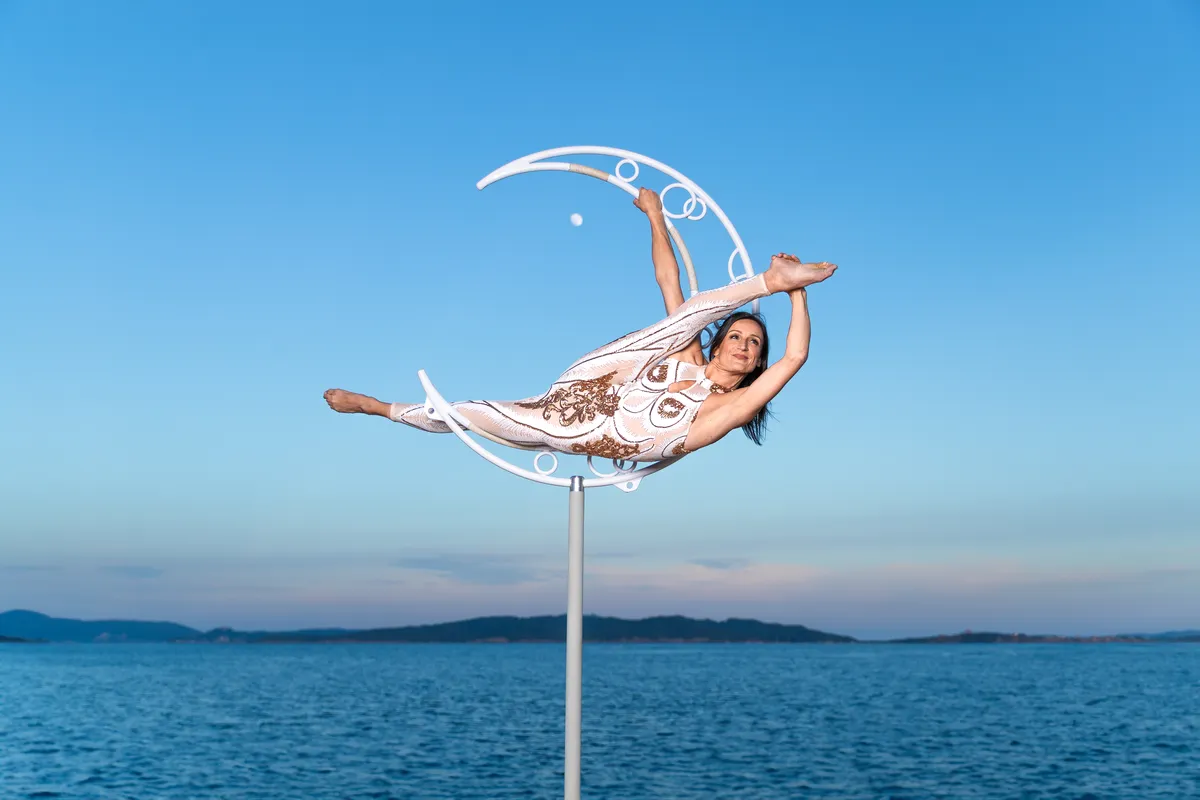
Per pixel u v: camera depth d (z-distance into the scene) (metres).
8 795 17.69
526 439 4.66
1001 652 134.00
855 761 21.70
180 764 21.12
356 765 20.92
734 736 26.27
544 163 5.22
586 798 17.42
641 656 114.50
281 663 91.12
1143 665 79.75
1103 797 17.80
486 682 53.88
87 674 63.53
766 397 4.51
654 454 4.65
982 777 19.77
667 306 5.11
